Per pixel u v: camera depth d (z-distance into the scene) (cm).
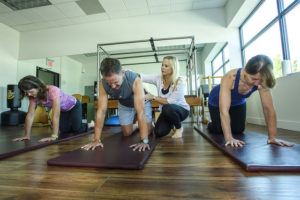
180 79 221
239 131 207
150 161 122
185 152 144
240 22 451
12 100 492
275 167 97
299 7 280
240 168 104
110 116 411
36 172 106
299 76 244
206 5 477
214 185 83
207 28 484
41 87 205
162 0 451
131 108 219
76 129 277
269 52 353
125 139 199
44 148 178
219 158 124
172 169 106
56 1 442
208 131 235
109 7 470
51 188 84
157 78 236
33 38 554
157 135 214
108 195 77
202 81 521
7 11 470
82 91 568
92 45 524
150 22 503
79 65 574
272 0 342
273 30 343
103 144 171
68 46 535
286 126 269
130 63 532
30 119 220
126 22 512
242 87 157
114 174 100
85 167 112
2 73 518
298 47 283
